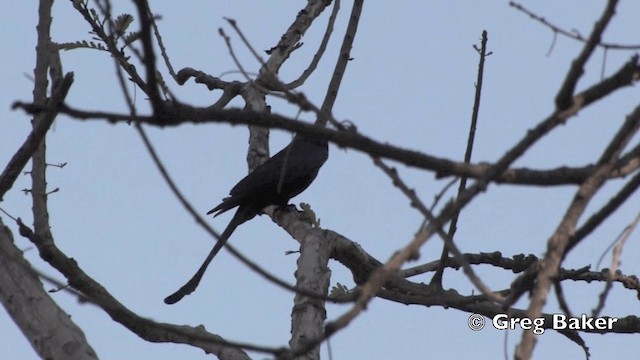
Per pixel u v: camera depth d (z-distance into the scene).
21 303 6.32
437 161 5.48
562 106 5.29
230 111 5.21
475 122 7.32
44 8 7.96
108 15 5.44
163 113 5.06
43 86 7.84
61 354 6.16
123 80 5.02
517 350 5.12
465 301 8.52
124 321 8.34
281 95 5.54
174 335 8.55
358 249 10.41
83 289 8.50
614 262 5.95
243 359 8.46
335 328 4.67
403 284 10.27
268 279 4.95
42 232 8.59
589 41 5.06
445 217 5.05
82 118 5.05
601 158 5.52
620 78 5.32
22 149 7.30
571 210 5.41
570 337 10.75
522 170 5.60
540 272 5.36
